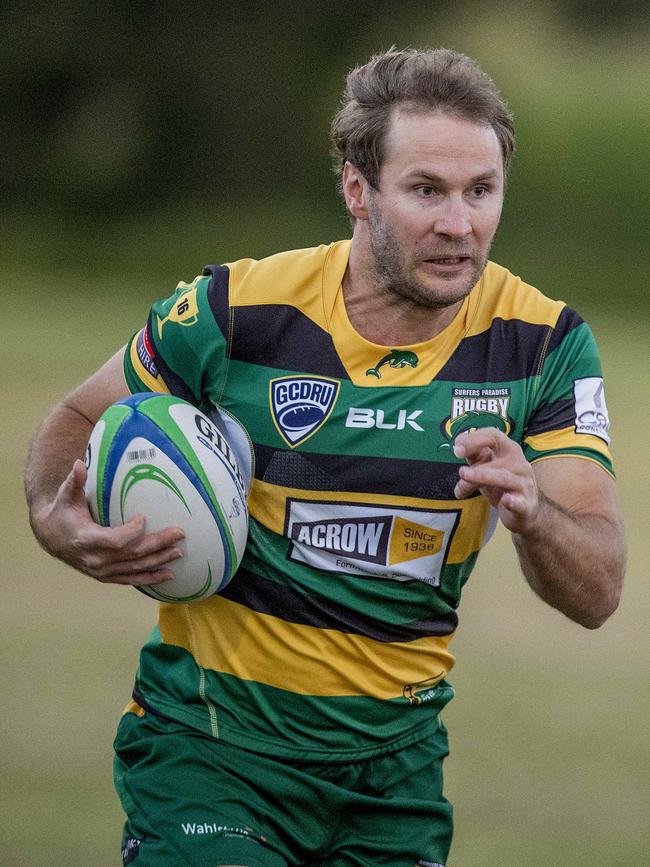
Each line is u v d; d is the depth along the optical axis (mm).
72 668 21891
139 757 11219
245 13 112188
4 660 22297
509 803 16984
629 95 98375
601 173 95062
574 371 10977
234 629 10945
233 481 10742
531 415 10977
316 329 10844
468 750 18922
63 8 111062
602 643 24938
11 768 17500
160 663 11359
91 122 112688
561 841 15727
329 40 113000
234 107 111125
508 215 95688
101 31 111125
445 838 11469
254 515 10961
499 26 113688
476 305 10945
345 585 10766
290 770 10820
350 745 10961
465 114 10148
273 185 111062
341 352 10781
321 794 10844
